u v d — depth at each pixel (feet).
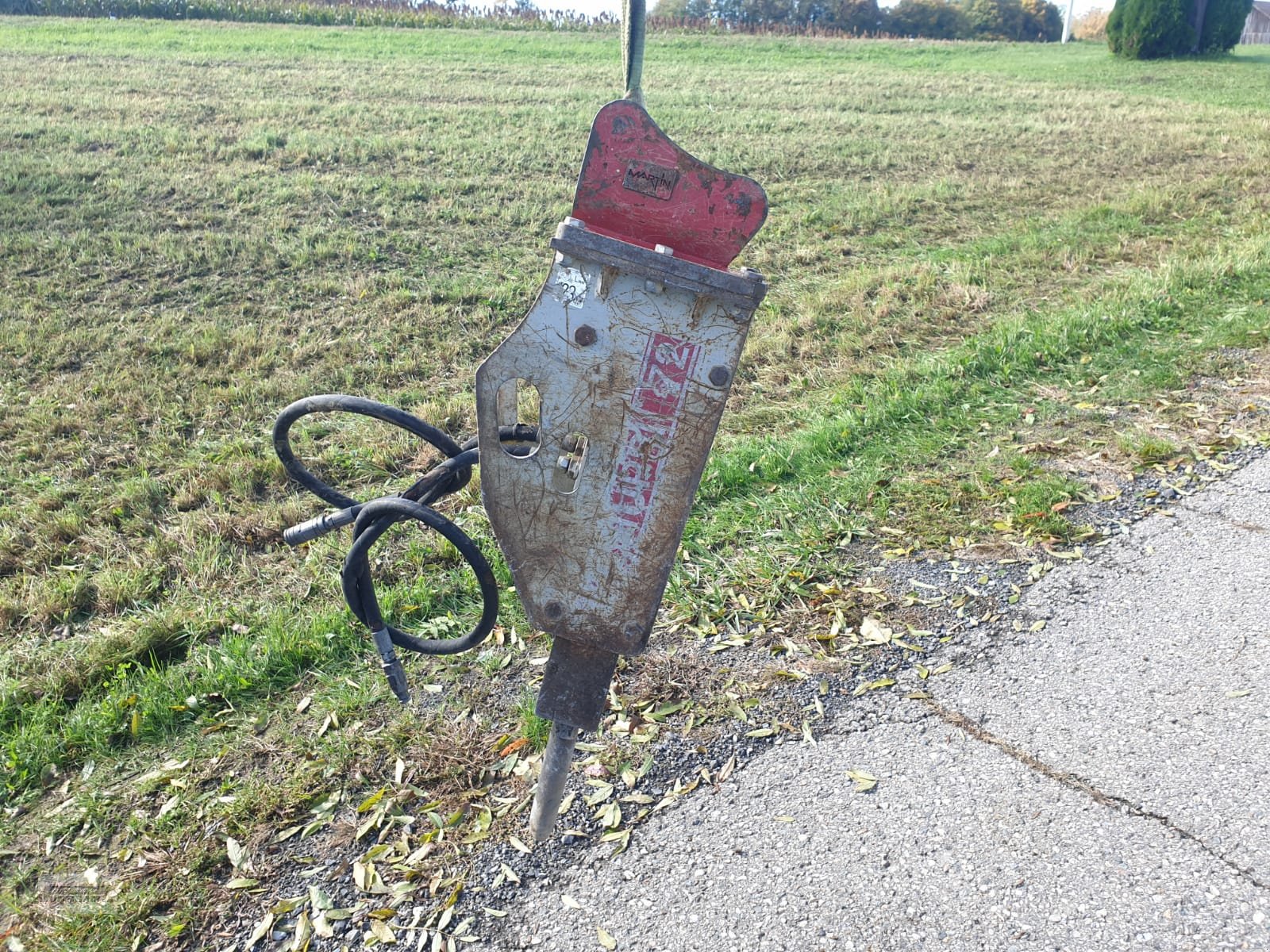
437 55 44.37
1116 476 9.68
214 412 12.20
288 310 15.55
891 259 18.19
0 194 20.04
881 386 12.09
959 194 22.43
